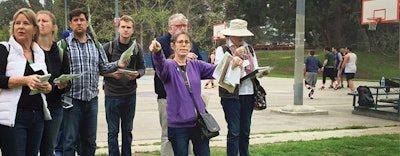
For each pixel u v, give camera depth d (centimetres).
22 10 395
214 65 471
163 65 432
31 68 393
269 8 4647
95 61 530
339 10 4544
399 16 1355
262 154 640
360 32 4938
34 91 378
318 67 1581
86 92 522
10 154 390
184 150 440
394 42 4797
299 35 1120
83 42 527
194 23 4231
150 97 1538
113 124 579
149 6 4159
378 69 4128
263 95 571
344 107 1295
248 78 555
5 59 381
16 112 383
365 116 1105
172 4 4250
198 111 437
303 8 1116
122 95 577
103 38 3906
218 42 4403
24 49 397
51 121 434
